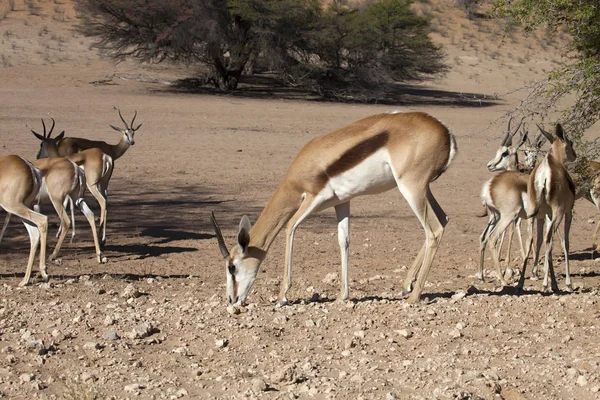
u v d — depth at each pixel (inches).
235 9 1745.8
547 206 379.6
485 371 242.4
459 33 2682.1
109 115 1317.7
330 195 313.1
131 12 1760.6
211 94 1768.0
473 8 2888.8
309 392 225.0
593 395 224.5
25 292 354.0
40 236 385.7
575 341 277.6
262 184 797.2
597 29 390.3
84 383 234.7
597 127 1200.2
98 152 520.1
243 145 1092.5
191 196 717.9
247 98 1749.5
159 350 268.4
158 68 2036.2
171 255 479.5
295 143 1135.6
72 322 294.8
